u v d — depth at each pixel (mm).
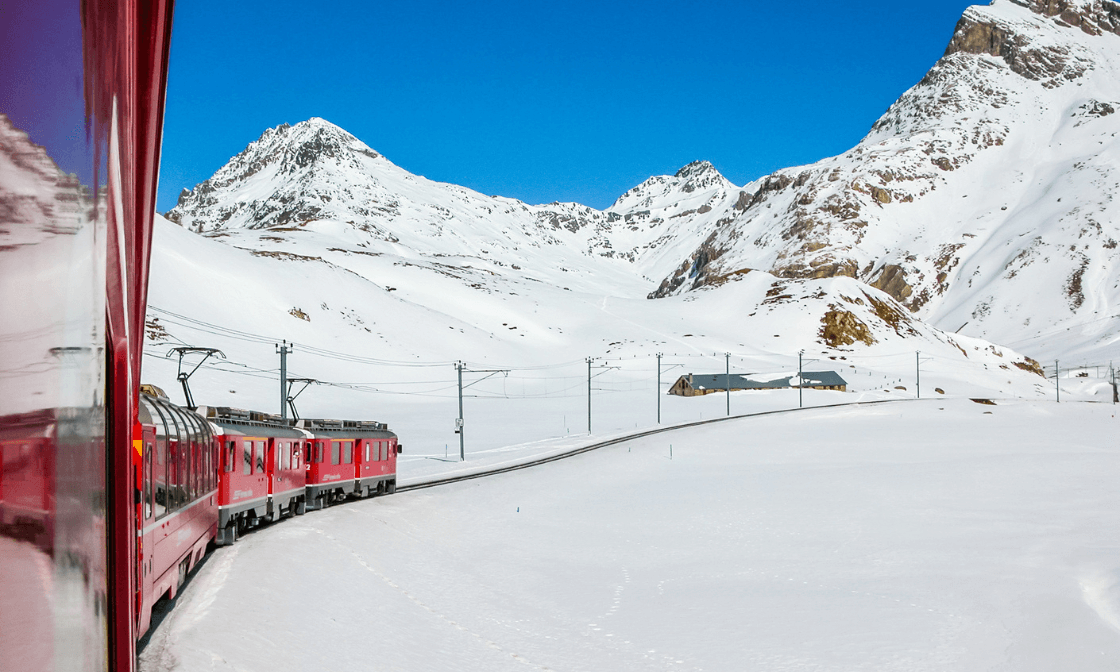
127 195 3771
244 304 157250
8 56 2547
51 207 2785
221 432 23234
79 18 2977
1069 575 37094
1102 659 26797
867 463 77562
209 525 21500
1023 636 28750
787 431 104062
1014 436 101938
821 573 37812
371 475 42188
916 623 30062
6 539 2615
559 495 58562
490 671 22078
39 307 2744
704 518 51094
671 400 145875
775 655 26203
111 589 4336
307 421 35312
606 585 35188
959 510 53750
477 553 39312
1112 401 170250
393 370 154500
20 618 2674
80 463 3006
